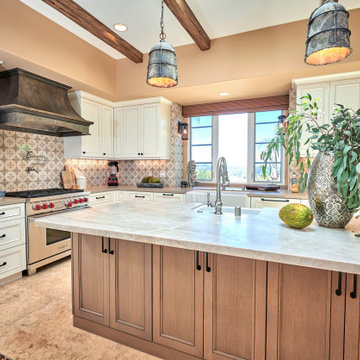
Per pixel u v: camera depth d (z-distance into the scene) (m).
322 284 1.19
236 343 1.35
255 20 2.80
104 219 1.62
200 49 3.27
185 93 3.80
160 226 1.44
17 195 2.88
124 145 4.34
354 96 2.89
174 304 1.50
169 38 3.21
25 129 3.36
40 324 1.94
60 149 3.87
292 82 3.23
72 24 3.00
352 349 1.15
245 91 3.66
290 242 1.14
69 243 3.31
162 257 1.52
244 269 1.32
